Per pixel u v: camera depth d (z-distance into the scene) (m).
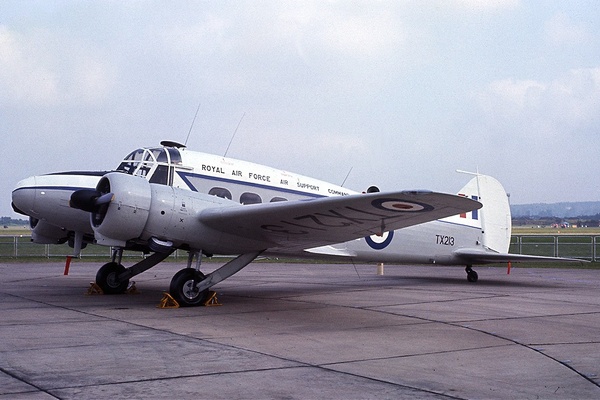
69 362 6.42
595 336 8.37
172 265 25.06
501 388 5.65
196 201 11.16
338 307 11.30
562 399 5.33
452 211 9.48
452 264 17.25
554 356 7.04
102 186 10.87
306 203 9.59
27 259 27.52
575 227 110.88
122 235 10.67
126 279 13.11
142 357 6.70
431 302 12.18
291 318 9.85
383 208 9.51
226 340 7.82
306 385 5.64
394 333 8.52
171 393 5.31
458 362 6.71
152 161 12.16
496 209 18.11
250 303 11.80
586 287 15.92
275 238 11.70
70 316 9.78
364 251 15.12
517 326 9.18
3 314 9.98
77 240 12.60
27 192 12.05
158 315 10.00
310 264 27.23
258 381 5.75
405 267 25.59
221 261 28.16
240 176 13.26
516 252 35.50
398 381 5.86
